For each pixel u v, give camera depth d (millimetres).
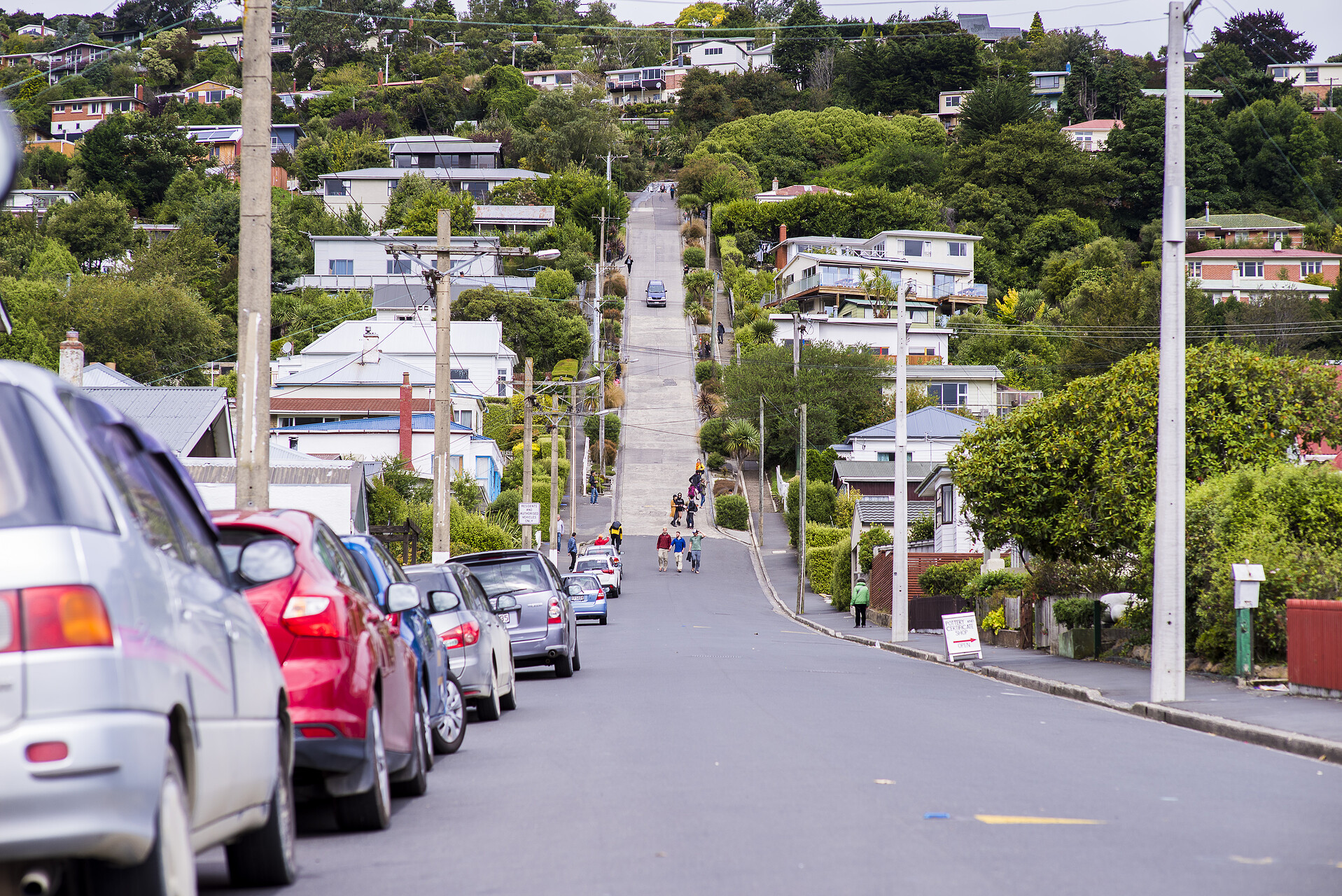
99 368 114000
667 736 29547
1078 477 60062
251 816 14031
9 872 9609
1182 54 40656
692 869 15570
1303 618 38562
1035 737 30250
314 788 18641
